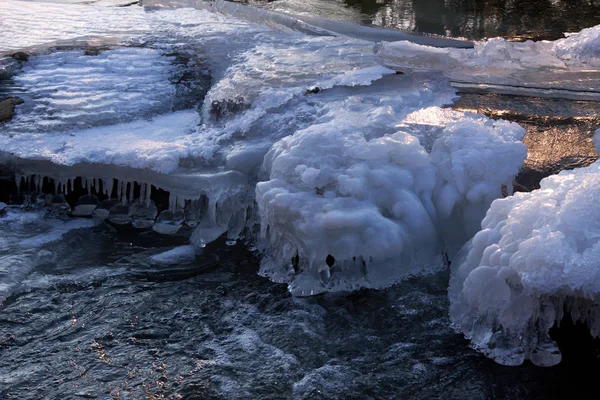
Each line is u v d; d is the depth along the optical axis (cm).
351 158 441
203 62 655
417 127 476
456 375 353
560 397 336
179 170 489
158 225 498
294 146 450
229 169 484
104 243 484
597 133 486
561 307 351
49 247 474
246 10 812
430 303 405
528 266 336
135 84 609
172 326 398
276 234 441
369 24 800
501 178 434
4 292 424
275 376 357
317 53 648
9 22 789
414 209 423
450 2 941
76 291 431
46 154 500
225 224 489
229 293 429
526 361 358
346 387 348
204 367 363
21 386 347
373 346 378
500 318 362
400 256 419
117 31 752
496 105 533
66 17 825
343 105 516
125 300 423
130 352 375
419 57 631
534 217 356
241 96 547
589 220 340
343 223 408
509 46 679
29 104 571
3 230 489
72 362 367
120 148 502
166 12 863
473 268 385
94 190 520
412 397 341
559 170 452
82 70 634
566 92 561
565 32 762
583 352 360
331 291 422
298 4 909
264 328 396
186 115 574
